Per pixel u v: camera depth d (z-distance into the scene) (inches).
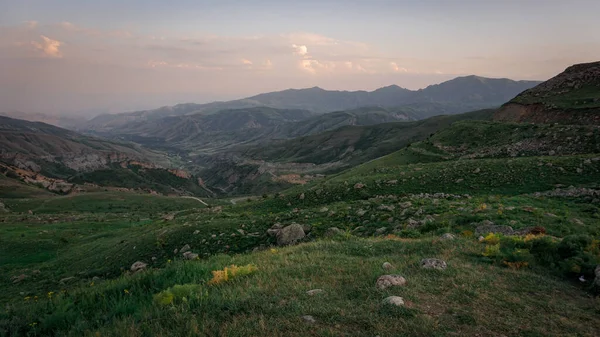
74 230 2464.3
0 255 1770.4
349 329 266.1
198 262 503.5
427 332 261.3
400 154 3415.4
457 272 411.5
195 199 6038.4
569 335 262.1
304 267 453.1
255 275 423.2
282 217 1333.7
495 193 1523.1
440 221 853.2
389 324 273.0
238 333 256.4
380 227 979.9
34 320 332.5
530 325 278.5
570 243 460.1
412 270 424.2
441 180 1809.8
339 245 617.6
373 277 394.0
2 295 1140.5
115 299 366.0
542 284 379.2
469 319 284.8
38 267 1520.7
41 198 5452.8
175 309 309.1
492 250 498.3
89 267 1384.1
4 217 3282.5
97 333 270.4
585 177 1483.8
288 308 305.3
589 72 3565.5
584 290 366.9
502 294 346.0
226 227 1327.5
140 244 1402.6
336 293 347.6
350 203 1435.8
